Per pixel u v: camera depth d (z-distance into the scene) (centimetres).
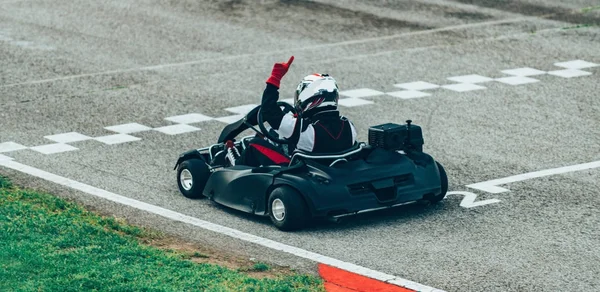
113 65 6688
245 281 3206
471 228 3828
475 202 4138
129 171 4619
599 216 3941
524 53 6894
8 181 4416
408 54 6912
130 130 5303
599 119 5444
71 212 3966
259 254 3578
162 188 4369
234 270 3378
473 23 7725
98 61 6781
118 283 3142
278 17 7969
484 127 5312
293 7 8250
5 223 3716
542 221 3891
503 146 4972
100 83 6259
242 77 6406
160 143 5081
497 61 6712
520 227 3828
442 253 3569
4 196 4144
